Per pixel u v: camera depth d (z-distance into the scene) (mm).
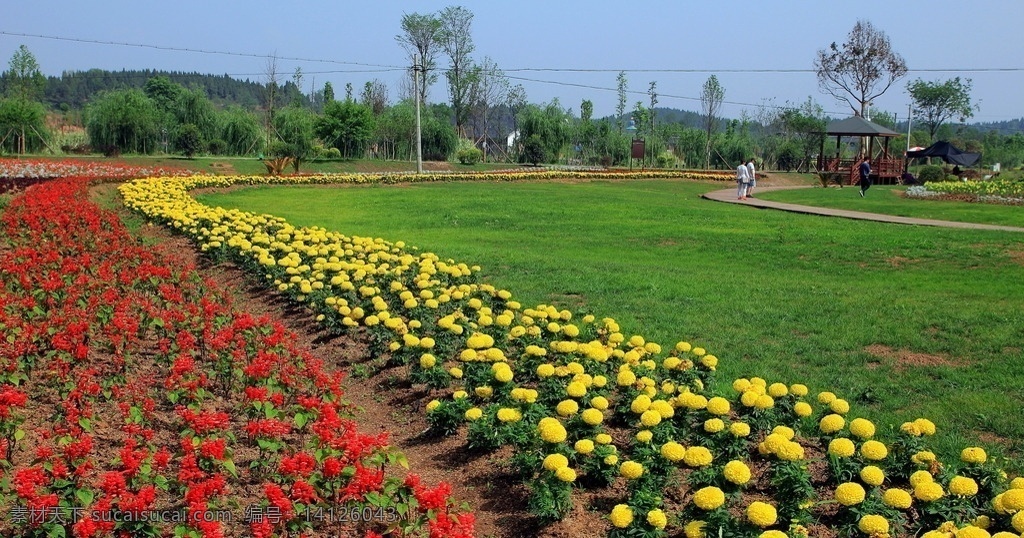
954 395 7180
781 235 17906
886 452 5203
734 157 67062
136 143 48906
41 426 6160
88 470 5191
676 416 6109
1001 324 9312
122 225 14828
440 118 69750
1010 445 6180
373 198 26969
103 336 7965
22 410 6402
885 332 9188
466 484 5914
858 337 9039
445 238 18078
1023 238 16703
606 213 22984
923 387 7430
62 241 12062
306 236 13812
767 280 12680
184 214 16469
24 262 10047
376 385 8109
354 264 11195
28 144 47781
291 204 24812
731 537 4355
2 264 9781
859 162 46281
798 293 11500
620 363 7438
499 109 75625
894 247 15852
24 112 47500
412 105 61781
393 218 21656
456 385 7703
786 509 4840
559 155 63375
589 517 5238
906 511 5078
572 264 14039
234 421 6668
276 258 12945
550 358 7879
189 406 6297
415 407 7391
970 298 11070
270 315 10906
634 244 17359
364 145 57438
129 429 5312
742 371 8016
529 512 5367
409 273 11492
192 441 5316
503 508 5527
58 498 4555
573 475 4988
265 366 6770
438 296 10016
